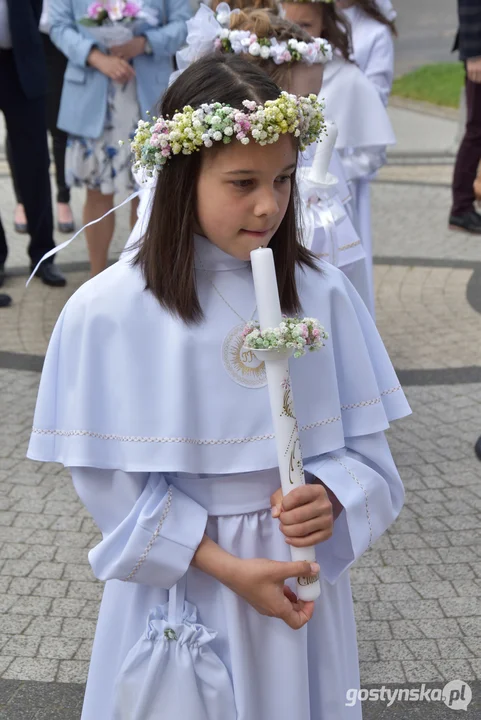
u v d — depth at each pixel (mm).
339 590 1840
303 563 1567
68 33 4934
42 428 1671
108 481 1656
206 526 1680
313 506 1553
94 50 4863
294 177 1638
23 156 5473
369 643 2723
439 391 4383
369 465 1803
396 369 4609
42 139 5492
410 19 16016
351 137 3947
